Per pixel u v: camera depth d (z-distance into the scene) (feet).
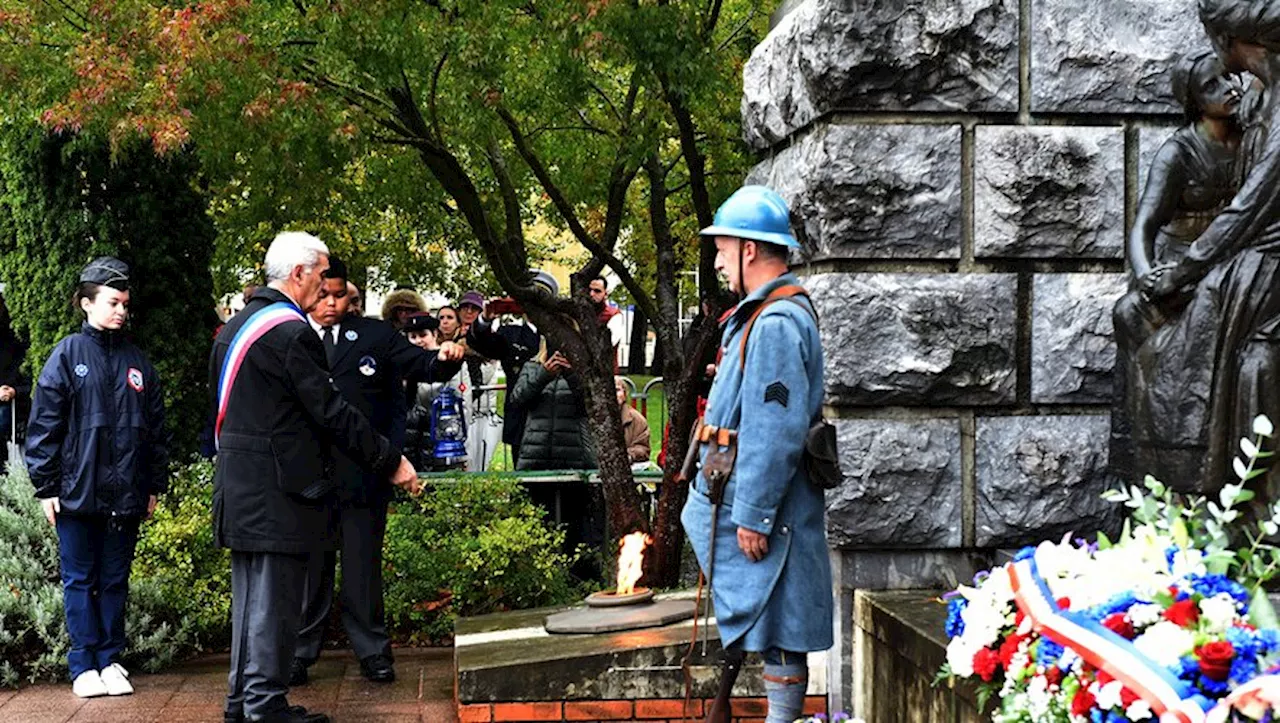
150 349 29.45
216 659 26.12
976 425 19.27
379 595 23.99
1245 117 16.10
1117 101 19.06
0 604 24.40
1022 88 19.12
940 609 17.90
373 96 27.25
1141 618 10.85
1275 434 15.23
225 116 25.12
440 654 26.55
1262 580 11.35
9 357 37.70
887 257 19.10
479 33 25.23
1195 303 15.70
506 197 30.50
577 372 30.22
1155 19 19.10
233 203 33.68
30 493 26.84
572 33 24.80
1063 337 19.16
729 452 15.53
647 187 40.19
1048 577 12.05
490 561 27.50
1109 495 12.64
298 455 19.63
